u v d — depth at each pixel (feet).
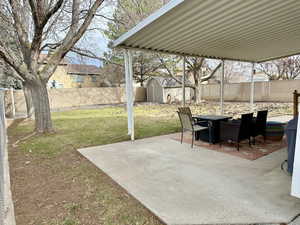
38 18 16.75
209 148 13.61
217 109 36.78
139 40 14.67
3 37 22.95
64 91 53.93
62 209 7.10
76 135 19.33
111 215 6.64
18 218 6.63
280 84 45.52
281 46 18.69
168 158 11.87
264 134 14.64
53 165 11.63
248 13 10.71
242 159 11.25
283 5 9.88
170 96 59.00
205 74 55.21
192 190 7.93
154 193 7.80
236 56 23.08
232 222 5.92
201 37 14.61
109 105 54.85
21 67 17.99
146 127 22.26
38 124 20.49
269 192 7.56
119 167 10.72
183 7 9.73
